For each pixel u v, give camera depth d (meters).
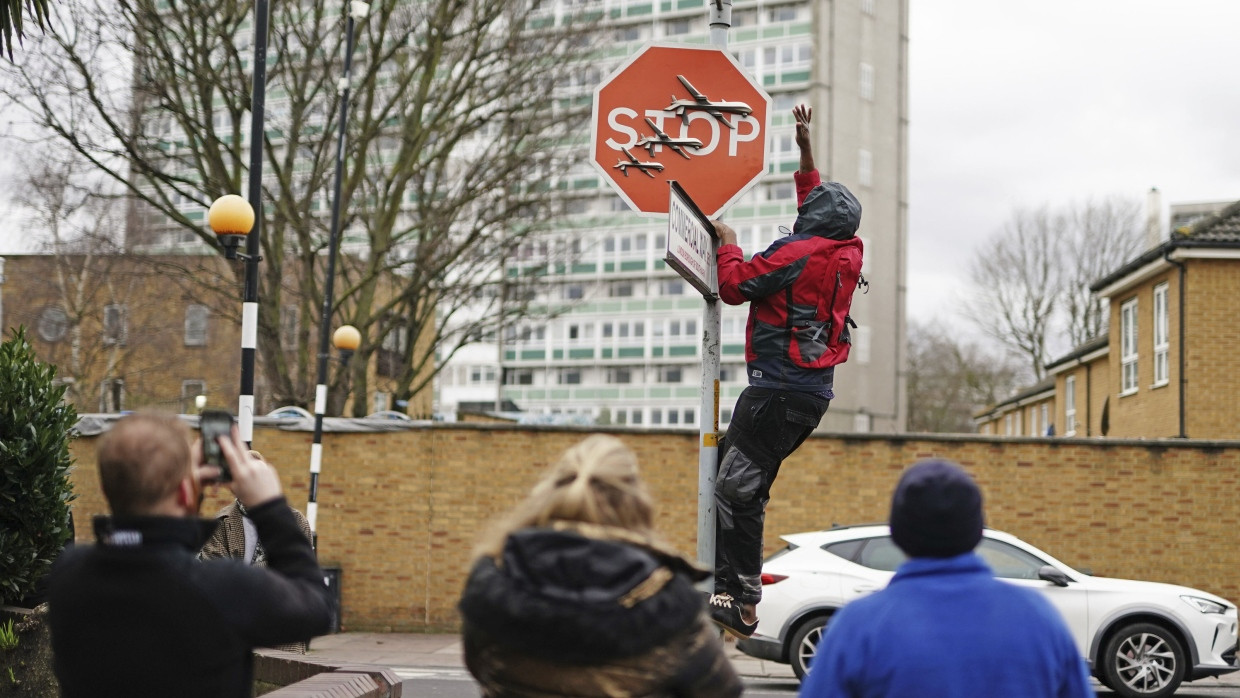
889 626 2.66
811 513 17.98
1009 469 17.83
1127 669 11.87
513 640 2.27
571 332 81.62
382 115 23.98
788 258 4.69
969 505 2.72
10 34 8.60
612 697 2.24
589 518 2.37
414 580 18.27
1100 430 34.56
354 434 18.53
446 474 18.39
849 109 73.62
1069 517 17.73
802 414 4.75
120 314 43.19
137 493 2.56
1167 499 17.73
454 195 25.31
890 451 18.00
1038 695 2.61
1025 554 12.41
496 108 24.94
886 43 76.12
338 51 23.53
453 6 24.23
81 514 19.06
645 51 5.81
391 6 23.50
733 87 5.82
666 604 2.27
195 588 2.53
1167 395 25.98
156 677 2.50
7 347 7.46
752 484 4.78
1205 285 25.05
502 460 18.38
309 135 24.03
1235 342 24.84
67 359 42.53
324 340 19.17
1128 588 12.04
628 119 5.80
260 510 2.77
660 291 79.50
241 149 23.30
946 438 17.94
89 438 19.23
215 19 21.95
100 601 2.52
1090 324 49.25
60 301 44.72
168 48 21.67
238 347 51.53
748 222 73.25
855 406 71.06
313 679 4.92
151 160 22.48
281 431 18.75
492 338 28.42
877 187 74.56
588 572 2.26
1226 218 25.52
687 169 5.79
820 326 4.76
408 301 26.20
